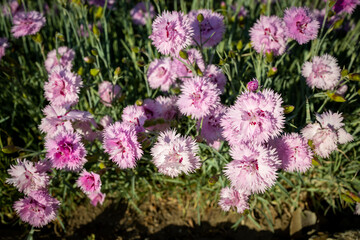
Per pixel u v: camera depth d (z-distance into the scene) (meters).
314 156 0.24
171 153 0.22
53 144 0.23
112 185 0.33
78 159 0.23
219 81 0.28
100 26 0.41
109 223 0.32
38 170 0.24
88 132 0.27
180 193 0.33
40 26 0.32
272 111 0.22
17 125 0.36
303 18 0.27
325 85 0.26
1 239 0.29
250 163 0.21
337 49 0.37
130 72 0.36
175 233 0.31
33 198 0.24
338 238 0.27
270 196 0.32
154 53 0.38
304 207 0.31
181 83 0.30
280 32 0.27
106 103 0.30
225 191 0.25
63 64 0.32
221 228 0.31
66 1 0.31
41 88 0.37
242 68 0.32
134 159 0.23
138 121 0.25
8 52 0.39
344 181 0.29
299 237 0.29
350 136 0.24
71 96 0.26
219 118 0.25
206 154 0.31
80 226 0.31
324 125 0.23
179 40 0.24
